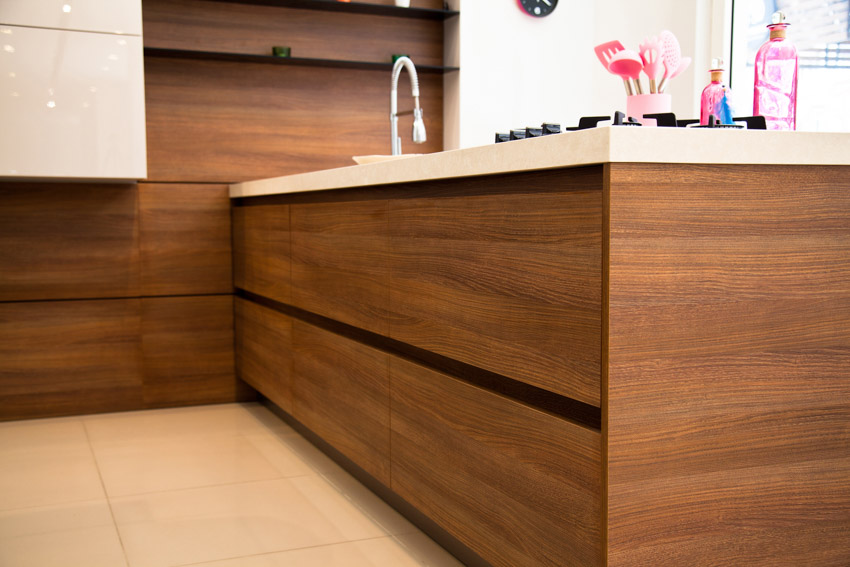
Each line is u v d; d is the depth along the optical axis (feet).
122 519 7.16
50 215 10.44
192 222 11.12
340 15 11.73
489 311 5.10
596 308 4.12
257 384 10.43
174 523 7.06
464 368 5.59
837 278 4.53
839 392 4.59
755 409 4.39
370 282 6.88
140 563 6.25
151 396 11.10
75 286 10.63
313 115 11.71
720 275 4.25
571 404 4.48
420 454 6.15
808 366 4.50
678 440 4.22
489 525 5.24
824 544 4.63
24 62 9.29
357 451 7.38
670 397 4.18
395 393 6.53
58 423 10.41
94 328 10.76
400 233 6.28
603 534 4.12
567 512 4.43
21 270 10.38
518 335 4.80
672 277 4.14
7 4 9.18
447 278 5.59
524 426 4.81
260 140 11.47
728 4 10.94
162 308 11.06
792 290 4.42
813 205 4.43
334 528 6.89
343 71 11.81
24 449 9.29
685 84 11.31
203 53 10.74
